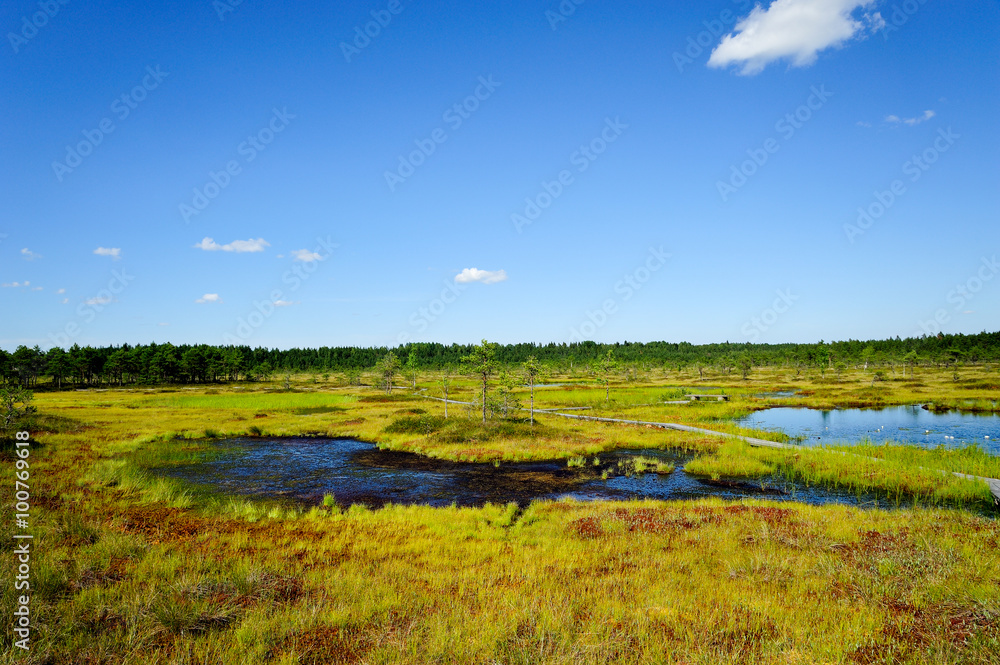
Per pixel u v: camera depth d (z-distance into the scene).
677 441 34.59
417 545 14.10
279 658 7.21
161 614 8.32
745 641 7.57
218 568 11.23
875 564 11.02
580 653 7.09
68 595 9.06
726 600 9.46
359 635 7.98
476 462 29.58
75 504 16.66
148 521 15.59
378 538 14.92
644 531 15.23
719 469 26.41
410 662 7.01
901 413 51.22
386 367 87.00
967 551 11.66
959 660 6.52
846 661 6.63
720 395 70.25
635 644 7.52
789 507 18.45
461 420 41.31
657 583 10.62
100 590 9.17
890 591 9.47
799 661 6.65
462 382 104.62
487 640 7.56
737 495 22.11
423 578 11.10
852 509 17.97
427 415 47.69
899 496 21.34
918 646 7.04
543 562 12.45
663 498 21.72
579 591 10.11
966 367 117.06
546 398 67.75
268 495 21.92
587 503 20.00
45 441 31.02
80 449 28.94
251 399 69.44
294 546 13.70
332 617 8.55
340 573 11.16
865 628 7.74
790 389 80.81
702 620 8.32
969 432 37.94
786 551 12.80
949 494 20.88
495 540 15.09
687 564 12.10
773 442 32.91
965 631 7.33
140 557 11.74
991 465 24.48
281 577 10.75
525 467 28.33
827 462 26.61
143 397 72.56
